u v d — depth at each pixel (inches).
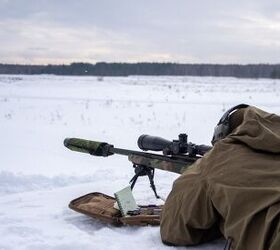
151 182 177.3
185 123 592.7
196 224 119.6
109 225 151.8
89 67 4436.5
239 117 132.0
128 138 469.1
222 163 117.5
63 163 331.9
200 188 117.9
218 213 117.6
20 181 229.6
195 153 150.4
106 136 481.4
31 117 665.0
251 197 105.7
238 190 107.7
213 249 125.3
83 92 1363.2
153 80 2893.7
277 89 1680.6
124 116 682.8
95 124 586.9
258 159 114.2
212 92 1423.5
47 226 149.6
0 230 143.6
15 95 1153.4
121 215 150.7
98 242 132.0
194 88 1726.1
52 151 388.5
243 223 103.7
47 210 171.8
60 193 202.8
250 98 1077.8
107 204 159.9
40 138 469.1
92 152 180.7
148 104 897.5
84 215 163.6
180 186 124.2
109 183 225.0
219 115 689.0
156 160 165.6
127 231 144.9
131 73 4694.9
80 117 667.4
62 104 895.7
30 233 141.6
